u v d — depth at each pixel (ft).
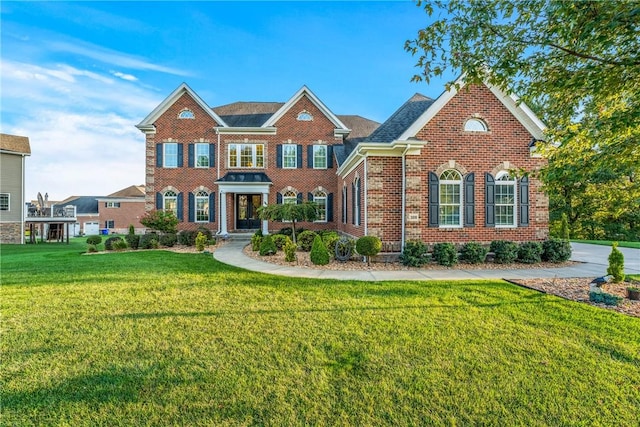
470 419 9.68
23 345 14.71
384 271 33.47
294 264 37.83
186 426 9.33
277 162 71.82
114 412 9.97
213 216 70.69
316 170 72.13
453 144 39.40
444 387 11.30
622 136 15.60
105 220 160.04
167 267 35.35
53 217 91.25
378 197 39.50
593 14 12.90
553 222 89.86
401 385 11.43
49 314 19.02
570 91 16.34
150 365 12.89
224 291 24.57
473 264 37.37
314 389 11.19
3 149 82.94
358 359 13.34
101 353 13.93
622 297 22.56
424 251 36.29
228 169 71.26
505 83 16.89
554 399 10.62
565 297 22.72
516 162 40.09
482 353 13.88
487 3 15.40
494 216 39.86
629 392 10.99
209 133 71.20
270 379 11.82
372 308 20.20
